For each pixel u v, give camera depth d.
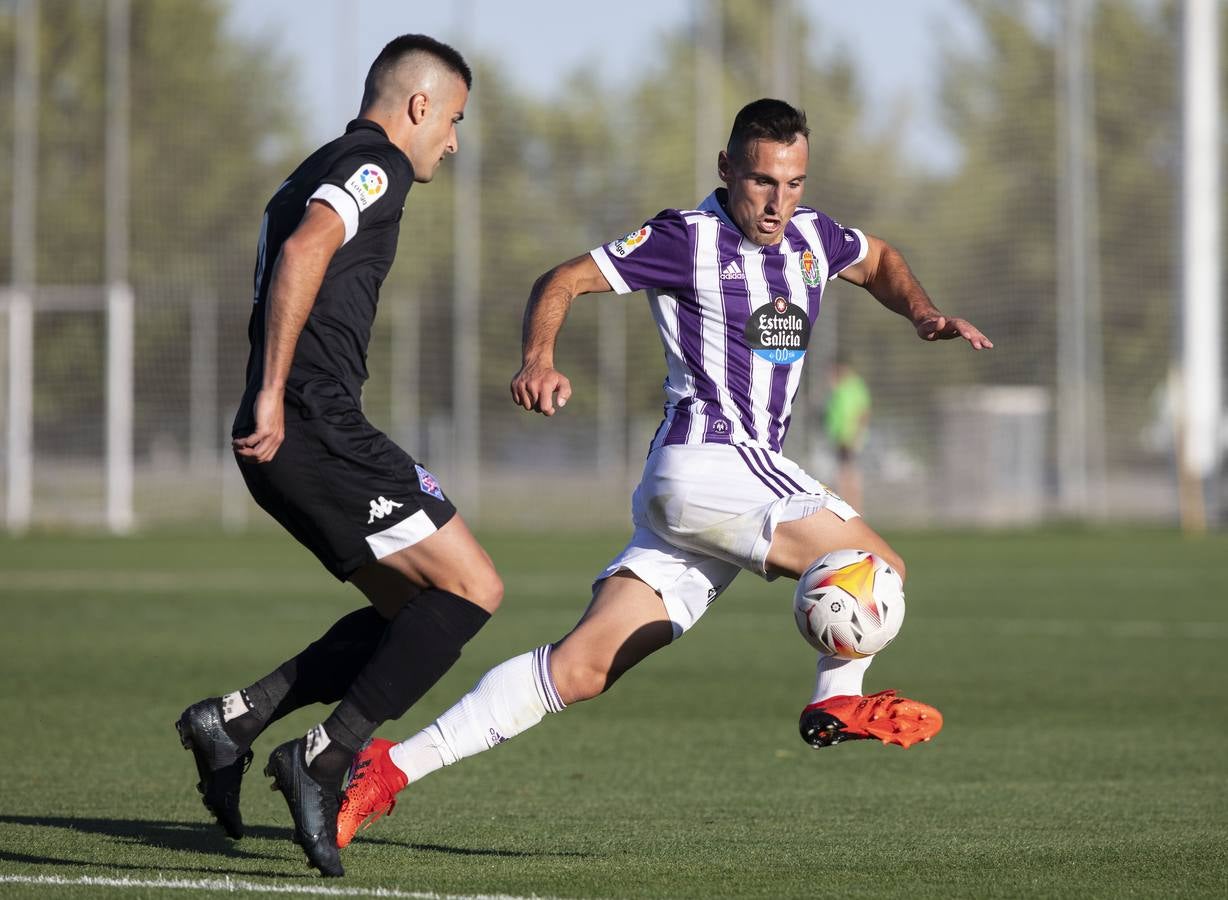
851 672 15.65
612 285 16.61
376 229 14.84
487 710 15.34
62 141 91.62
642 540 16.72
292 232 14.69
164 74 94.06
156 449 92.50
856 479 89.69
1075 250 90.44
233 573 58.16
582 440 96.19
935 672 32.53
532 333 15.94
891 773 21.53
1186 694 29.39
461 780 20.94
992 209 94.88
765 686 30.80
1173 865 15.37
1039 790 20.19
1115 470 94.88
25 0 90.88
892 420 94.50
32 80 91.00
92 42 92.38
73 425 90.25
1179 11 81.19
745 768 21.97
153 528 88.94
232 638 38.22
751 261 16.72
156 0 94.00
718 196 17.25
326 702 16.00
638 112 101.12
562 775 21.36
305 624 41.38
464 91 15.94
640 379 96.25
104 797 19.36
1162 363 94.69
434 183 100.69
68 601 47.56
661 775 21.38
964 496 93.19
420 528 14.92
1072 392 90.69
